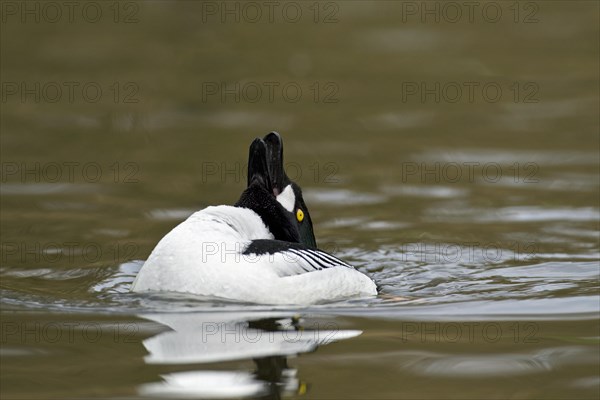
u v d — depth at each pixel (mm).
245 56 23938
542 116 19375
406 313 8617
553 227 12805
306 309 8594
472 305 8984
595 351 7414
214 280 8523
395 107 20094
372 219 13289
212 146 17359
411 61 23484
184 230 8836
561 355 7316
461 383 6691
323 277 8969
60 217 12961
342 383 6645
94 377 6746
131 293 9000
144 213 13242
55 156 16562
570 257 11398
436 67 23000
